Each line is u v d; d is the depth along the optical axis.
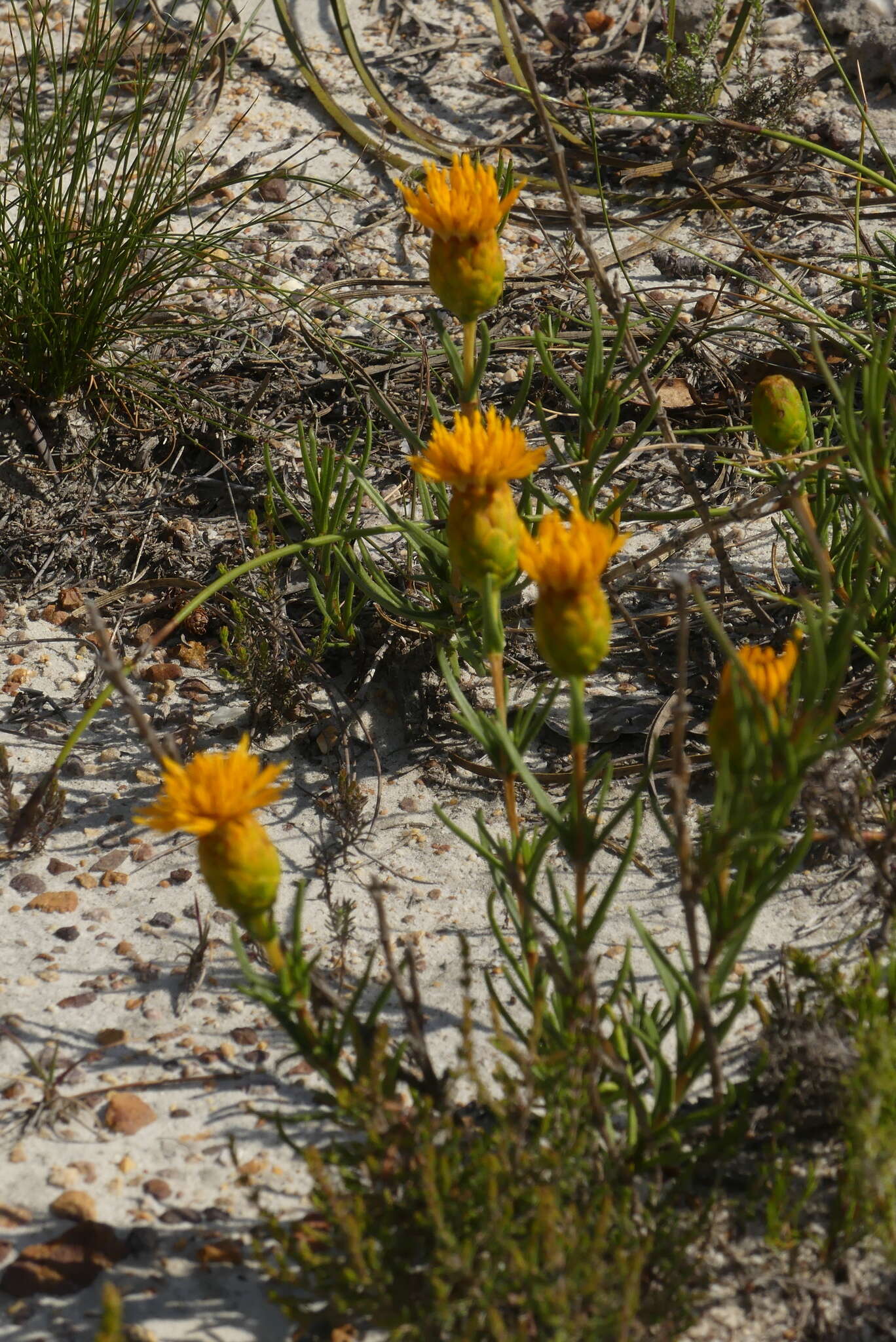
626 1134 0.80
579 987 0.77
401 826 0.88
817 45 1.42
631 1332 0.76
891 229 1.17
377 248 1.19
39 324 0.96
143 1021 0.83
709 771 0.88
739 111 1.28
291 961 0.77
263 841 0.76
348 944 0.85
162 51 1.17
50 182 0.98
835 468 0.89
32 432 0.98
